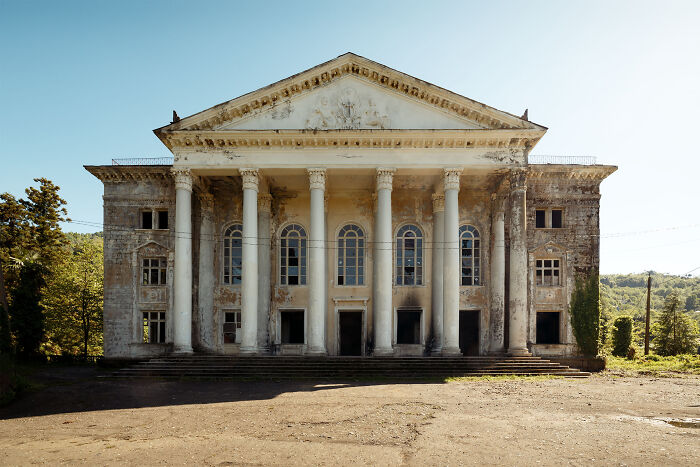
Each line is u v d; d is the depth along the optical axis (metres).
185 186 25.19
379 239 24.89
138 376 21.97
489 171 25.69
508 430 11.86
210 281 28.92
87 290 42.38
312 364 22.64
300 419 13.30
